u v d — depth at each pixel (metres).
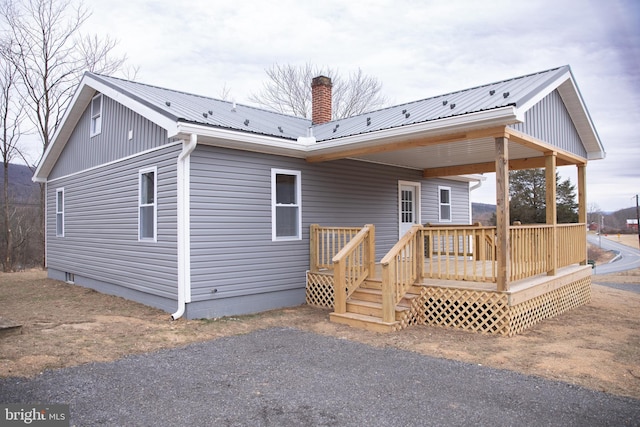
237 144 7.66
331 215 9.56
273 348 5.71
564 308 8.45
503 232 6.26
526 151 8.68
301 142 8.41
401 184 11.54
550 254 7.96
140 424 3.44
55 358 5.05
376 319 6.83
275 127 9.34
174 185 7.45
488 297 6.45
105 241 10.04
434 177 12.34
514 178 38.41
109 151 9.89
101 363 4.99
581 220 9.95
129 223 9.02
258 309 8.16
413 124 6.66
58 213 12.93
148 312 7.85
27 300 9.34
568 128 9.05
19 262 23.23
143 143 8.49
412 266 7.24
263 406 3.79
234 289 7.80
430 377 4.54
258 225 8.19
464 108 6.83
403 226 11.59
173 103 8.70
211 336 6.33
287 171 8.70
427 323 7.09
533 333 6.55
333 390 4.18
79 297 9.68
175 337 6.21
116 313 7.82
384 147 7.61
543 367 4.85
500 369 4.80
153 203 8.16
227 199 7.75
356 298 7.71
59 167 12.87
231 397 4.00
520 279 7.04
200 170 7.40
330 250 9.34
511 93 7.04
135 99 8.11
